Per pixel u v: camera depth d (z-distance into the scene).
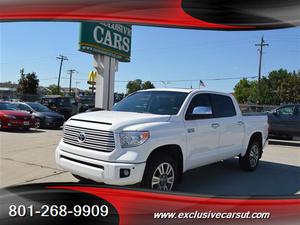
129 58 19.48
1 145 10.13
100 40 16.81
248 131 7.50
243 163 7.68
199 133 5.89
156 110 5.84
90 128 5.02
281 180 6.94
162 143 5.08
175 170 5.40
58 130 15.73
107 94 17.72
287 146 13.13
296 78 44.19
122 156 4.70
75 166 5.07
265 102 42.88
